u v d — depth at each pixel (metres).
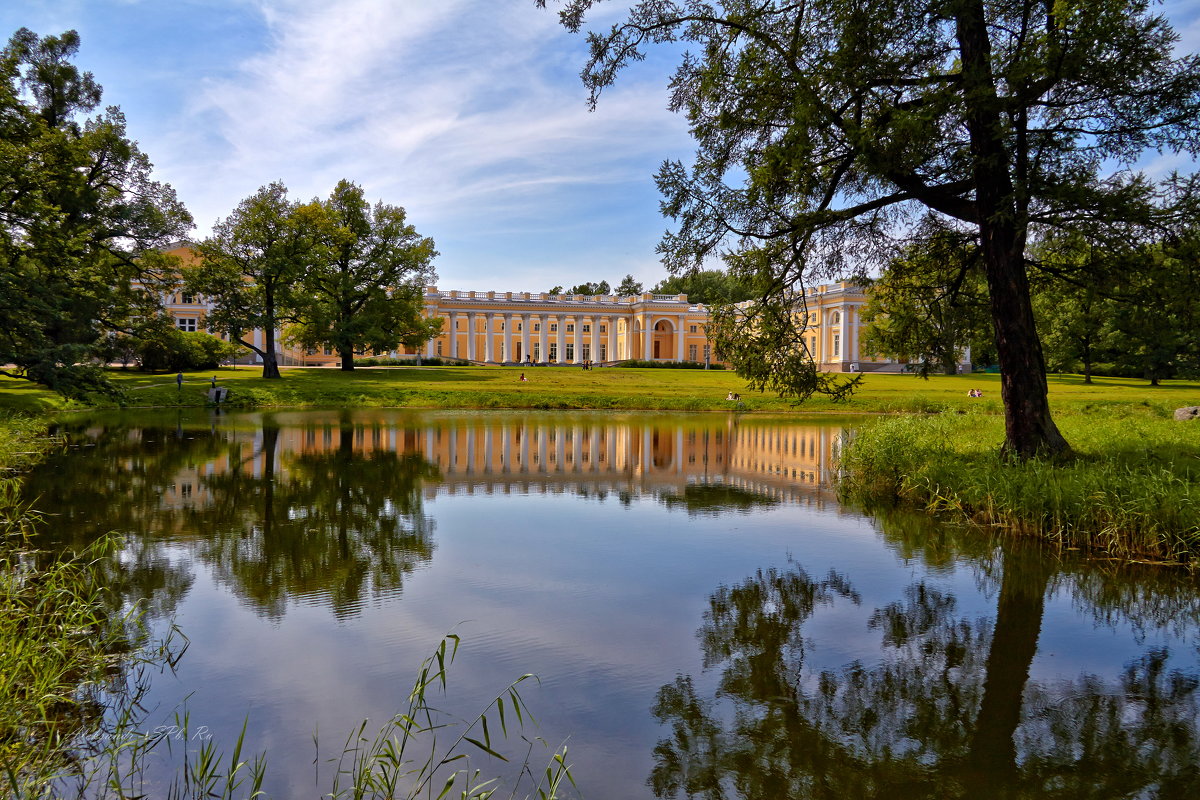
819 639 5.95
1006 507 9.57
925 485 11.29
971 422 20.05
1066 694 5.04
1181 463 10.42
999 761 4.18
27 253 24.34
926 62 10.87
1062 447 11.23
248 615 6.19
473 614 6.30
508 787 3.83
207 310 69.06
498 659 5.39
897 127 9.23
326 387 37.03
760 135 11.22
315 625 5.98
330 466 14.79
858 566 7.96
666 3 11.00
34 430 18.08
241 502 10.85
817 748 4.31
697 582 7.32
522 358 87.56
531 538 9.02
